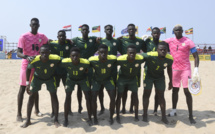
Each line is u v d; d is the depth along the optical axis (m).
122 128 4.27
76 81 4.58
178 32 4.81
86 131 4.18
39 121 4.82
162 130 4.24
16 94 7.96
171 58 4.50
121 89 4.66
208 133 4.08
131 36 5.23
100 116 5.20
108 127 4.34
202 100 6.98
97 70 4.46
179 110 5.75
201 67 16.11
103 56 4.13
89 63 4.42
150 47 5.19
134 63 4.37
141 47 5.39
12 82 10.20
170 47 5.06
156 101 5.25
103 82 4.64
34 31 5.04
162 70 4.61
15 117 5.15
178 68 4.91
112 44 5.26
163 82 4.70
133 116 5.08
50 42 5.28
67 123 4.50
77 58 4.16
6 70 14.09
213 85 9.55
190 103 4.72
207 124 4.53
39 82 4.54
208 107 6.07
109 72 4.50
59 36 5.03
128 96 7.96
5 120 4.94
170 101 6.92
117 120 4.61
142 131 4.16
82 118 5.05
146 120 4.65
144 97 4.75
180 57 4.86
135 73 4.59
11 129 4.35
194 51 4.80
